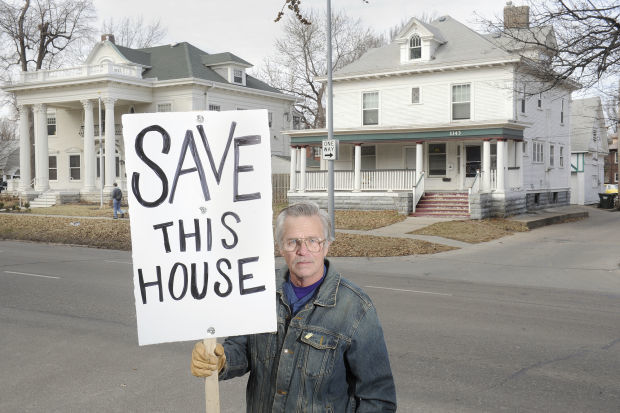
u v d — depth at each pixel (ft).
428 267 49.08
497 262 51.47
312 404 8.18
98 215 92.07
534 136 101.45
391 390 8.41
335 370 8.23
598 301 34.45
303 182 97.86
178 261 8.59
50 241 69.87
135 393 18.58
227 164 8.68
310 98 167.53
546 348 23.40
